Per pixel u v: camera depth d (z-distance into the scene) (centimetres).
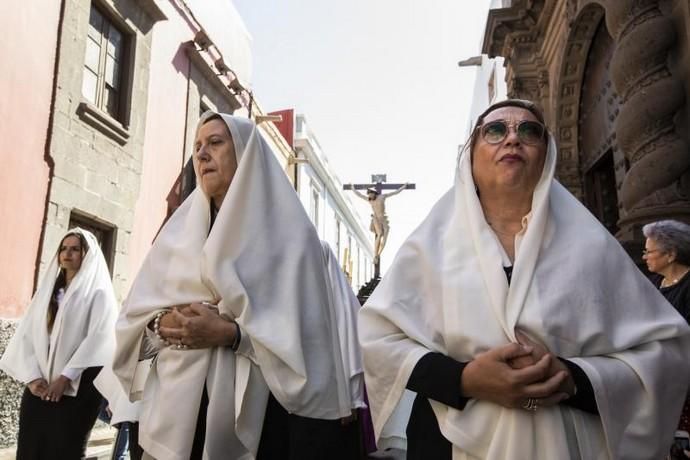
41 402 339
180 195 972
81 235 387
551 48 823
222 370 197
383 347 166
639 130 453
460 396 150
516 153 174
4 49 574
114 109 793
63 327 354
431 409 165
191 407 194
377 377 167
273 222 221
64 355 349
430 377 154
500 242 172
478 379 146
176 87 970
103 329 359
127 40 823
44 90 633
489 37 942
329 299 231
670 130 446
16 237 586
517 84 899
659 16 460
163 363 206
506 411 147
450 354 162
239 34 1298
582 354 153
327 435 220
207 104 1109
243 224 212
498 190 179
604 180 746
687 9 433
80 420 340
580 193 772
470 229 172
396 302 170
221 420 194
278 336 198
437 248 175
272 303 206
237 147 227
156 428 195
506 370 142
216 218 210
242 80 1309
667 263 331
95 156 722
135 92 818
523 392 141
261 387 202
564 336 151
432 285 169
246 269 205
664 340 158
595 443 147
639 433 146
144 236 851
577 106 779
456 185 188
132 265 811
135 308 218
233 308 200
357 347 333
